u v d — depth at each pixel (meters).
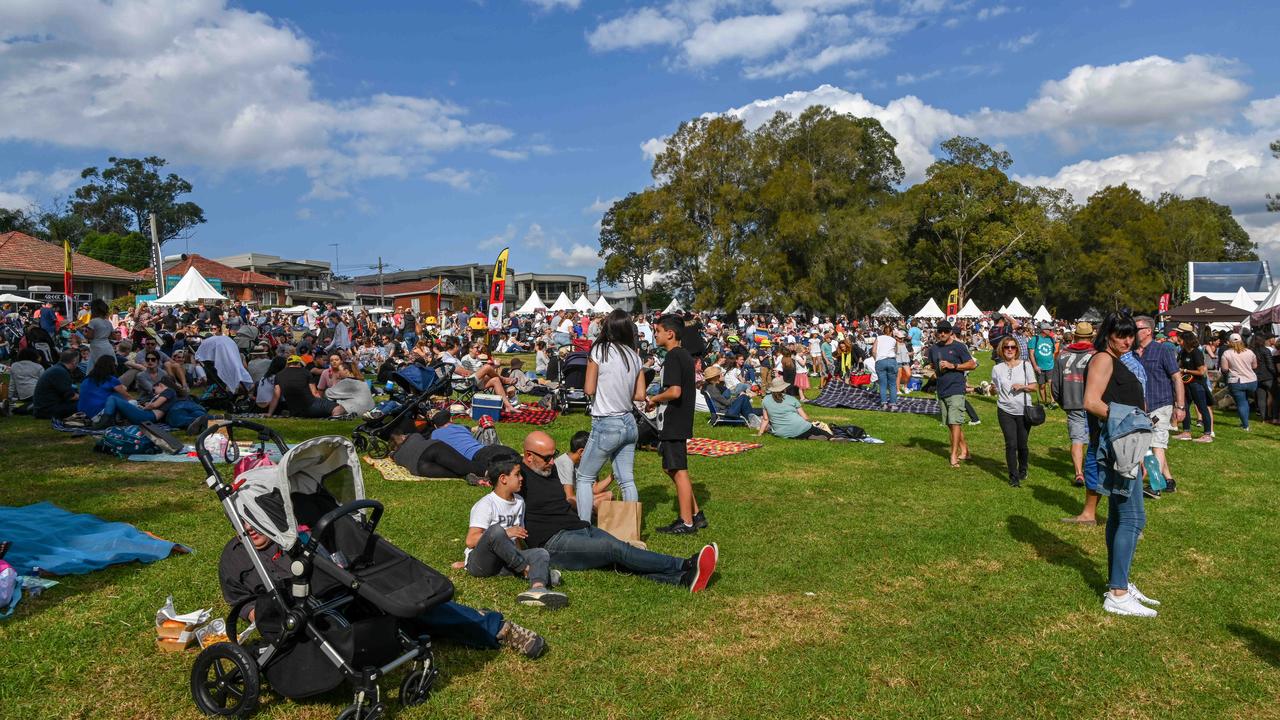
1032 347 17.05
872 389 21.31
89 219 100.25
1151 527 7.47
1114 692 4.28
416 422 10.73
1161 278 75.94
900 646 4.79
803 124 63.00
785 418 12.68
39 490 8.05
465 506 7.84
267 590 4.03
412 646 3.99
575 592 5.54
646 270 83.25
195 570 5.74
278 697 4.05
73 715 3.86
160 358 15.52
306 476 4.38
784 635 4.92
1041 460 10.90
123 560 5.82
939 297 76.94
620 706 4.04
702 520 7.22
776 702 4.11
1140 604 5.41
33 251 43.88
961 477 9.66
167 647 4.51
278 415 13.96
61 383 12.82
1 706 3.91
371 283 116.75
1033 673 4.47
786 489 8.95
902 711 4.05
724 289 62.50
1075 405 9.05
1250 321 23.27
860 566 6.23
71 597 5.21
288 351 17.56
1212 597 5.66
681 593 5.57
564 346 21.84
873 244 59.88
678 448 6.99
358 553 4.26
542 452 6.14
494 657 4.54
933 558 6.46
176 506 7.52
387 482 8.96
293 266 85.69
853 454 11.20
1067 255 79.50
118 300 38.44
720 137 61.72
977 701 4.16
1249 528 7.45
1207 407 12.46
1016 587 5.81
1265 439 12.68
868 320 58.84
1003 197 72.94
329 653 3.72
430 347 20.00
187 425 11.90
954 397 10.32
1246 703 4.20
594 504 7.04
